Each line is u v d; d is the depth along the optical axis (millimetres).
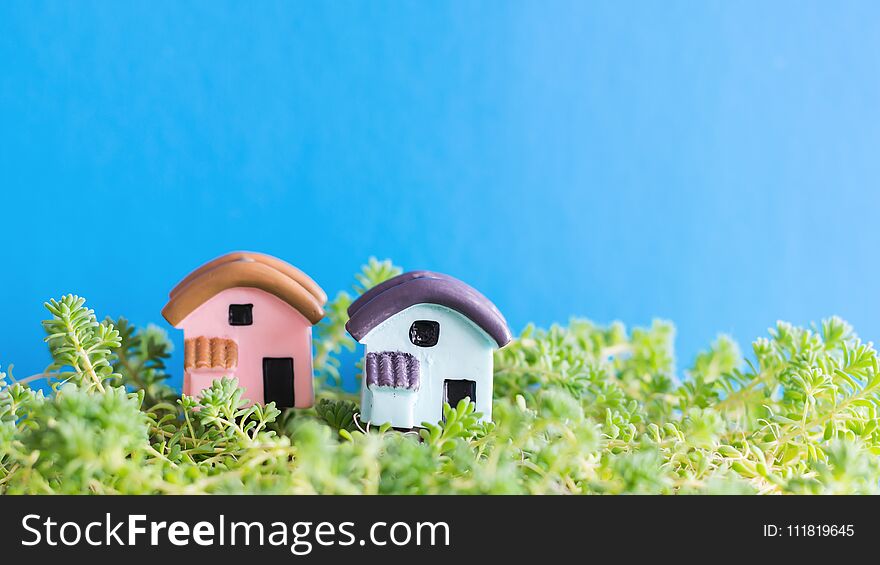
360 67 1123
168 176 1094
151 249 1096
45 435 507
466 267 1166
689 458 643
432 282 654
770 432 698
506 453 564
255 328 703
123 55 1070
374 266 923
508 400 790
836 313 1203
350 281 1145
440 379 670
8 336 1066
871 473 582
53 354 649
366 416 677
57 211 1071
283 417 720
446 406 585
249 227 1119
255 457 579
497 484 510
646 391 878
